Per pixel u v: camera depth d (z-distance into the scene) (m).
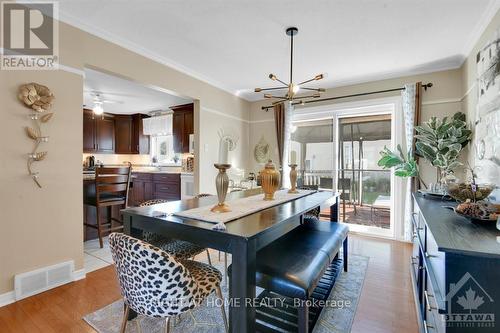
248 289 1.21
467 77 2.93
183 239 1.41
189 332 1.68
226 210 1.65
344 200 4.30
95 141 5.84
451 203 1.99
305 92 4.44
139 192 5.81
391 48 2.87
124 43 2.73
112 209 3.61
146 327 1.72
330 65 3.36
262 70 3.58
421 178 3.47
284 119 4.57
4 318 1.78
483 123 2.31
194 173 3.93
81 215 2.40
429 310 1.38
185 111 5.27
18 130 1.99
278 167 4.70
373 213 4.09
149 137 6.37
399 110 3.66
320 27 2.44
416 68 3.42
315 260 1.63
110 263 2.72
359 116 4.14
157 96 4.66
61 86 2.23
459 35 2.56
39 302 1.98
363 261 2.86
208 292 1.37
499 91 1.96
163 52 3.02
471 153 2.76
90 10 2.19
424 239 1.61
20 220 2.02
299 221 1.77
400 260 2.90
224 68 3.51
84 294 2.11
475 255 0.95
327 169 4.39
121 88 4.18
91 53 2.46
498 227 1.17
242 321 1.22
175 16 2.28
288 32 2.54
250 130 5.09
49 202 2.18
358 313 1.89
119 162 6.54
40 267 2.13
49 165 2.17
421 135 3.07
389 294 2.16
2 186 1.92
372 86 3.87
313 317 1.75
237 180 4.62
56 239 2.22
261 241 1.32
